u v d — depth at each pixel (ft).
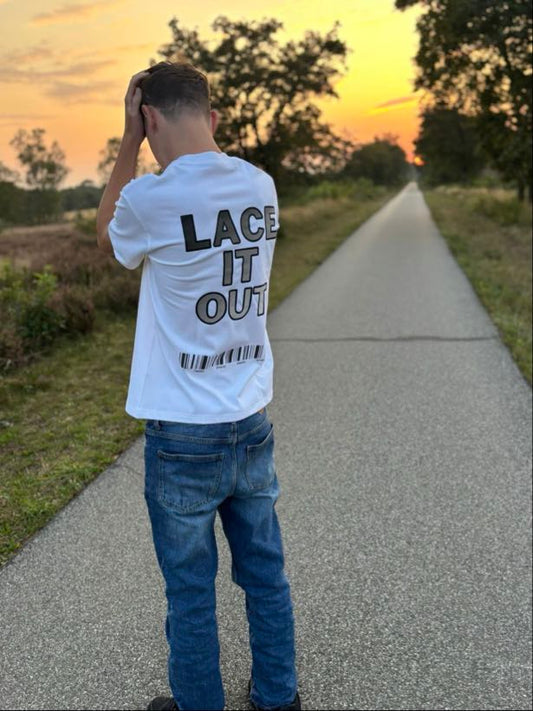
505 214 77.30
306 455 13.38
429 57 68.23
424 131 180.75
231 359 5.45
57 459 12.34
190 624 5.65
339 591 8.84
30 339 20.74
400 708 6.95
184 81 5.25
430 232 72.33
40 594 8.34
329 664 7.52
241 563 6.16
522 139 66.49
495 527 10.53
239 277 5.31
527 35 56.90
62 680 6.96
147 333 5.32
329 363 20.34
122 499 10.96
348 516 10.87
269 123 65.16
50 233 74.08
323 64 62.85
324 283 36.58
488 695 7.13
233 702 6.89
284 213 82.43
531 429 14.74
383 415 15.67
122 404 15.79
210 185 5.13
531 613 8.45
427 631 8.09
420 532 10.38
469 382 18.24
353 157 351.46
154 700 6.49
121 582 8.65
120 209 5.15
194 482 5.39
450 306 29.25
